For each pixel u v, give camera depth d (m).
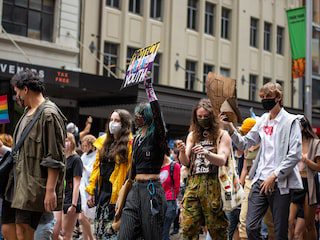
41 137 5.20
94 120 21.41
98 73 21.77
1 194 5.45
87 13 21.53
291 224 8.38
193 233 6.15
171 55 24.86
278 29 31.03
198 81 26.08
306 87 18.88
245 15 28.62
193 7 26.48
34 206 5.15
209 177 6.06
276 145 6.33
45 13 20.12
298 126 6.30
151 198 5.62
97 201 7.10
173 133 22.27
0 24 18.56
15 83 5.42
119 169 6.83
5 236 5.52
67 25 20.64
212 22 27.36
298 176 6.30
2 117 8.72
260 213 6.34
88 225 8.72
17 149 5.27
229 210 5.92
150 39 24.16
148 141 5.69
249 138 6.64
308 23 19.11
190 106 20.92
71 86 16.84
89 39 21.61
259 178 6.39
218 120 6.12
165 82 24.69
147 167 5.68
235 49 28.09
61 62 20.34
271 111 6.48
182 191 11.00
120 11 23.08
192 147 6.21
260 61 29.45
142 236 5.66
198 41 26.30
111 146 6.91
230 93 6.60
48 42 19.84
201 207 6.11
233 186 5.97
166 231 8.83
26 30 19.56
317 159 8.06
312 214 8.34
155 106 5.62
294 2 31.73
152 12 24.66
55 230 7.64
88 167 8.98
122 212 5.75
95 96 19.61
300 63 20.55
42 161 5.16
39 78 5.47
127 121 6.90
